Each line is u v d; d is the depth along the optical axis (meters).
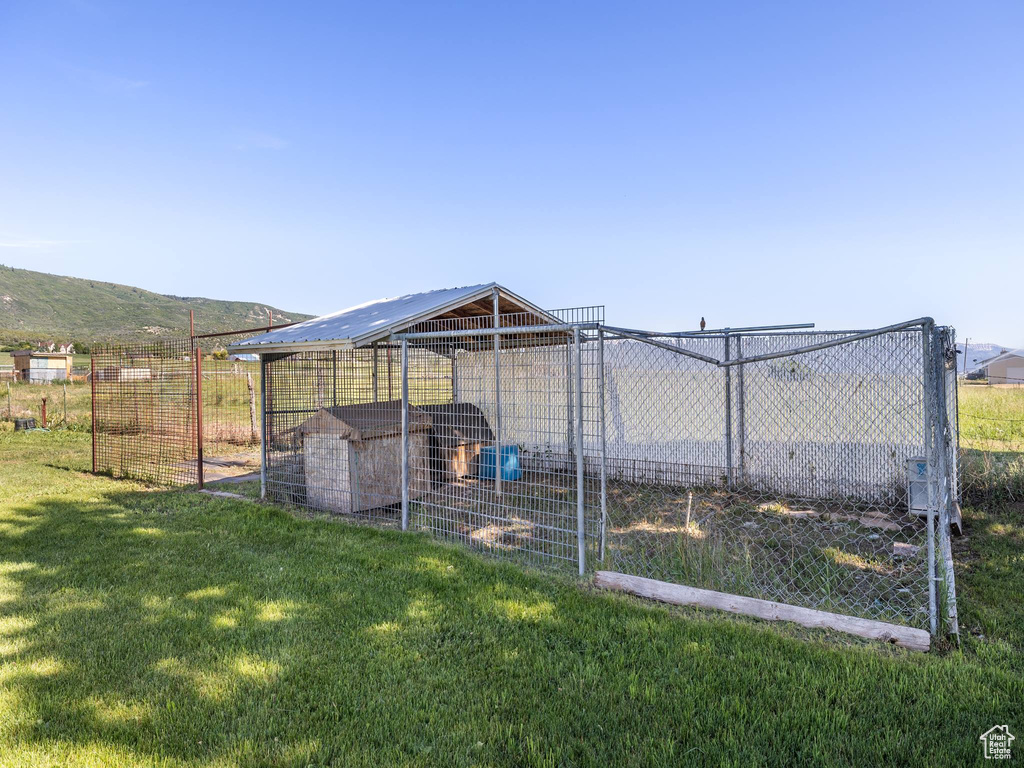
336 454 7.65
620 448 9.49
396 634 3.99
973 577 4.82
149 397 10.27
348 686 3.34
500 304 8.51
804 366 8.09
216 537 6.36
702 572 4.94
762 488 8.43
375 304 9.67
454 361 10.41
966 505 7.12
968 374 33.31
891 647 3.72
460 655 3.70
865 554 5.55
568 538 6.21
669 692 3.25
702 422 8.82
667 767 2.62
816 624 4.02
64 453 12.66
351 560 5.54
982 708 3.01
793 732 2.86
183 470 9.59
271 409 8.73
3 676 3.43
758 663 3.52
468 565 5.36
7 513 7.45
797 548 5.77
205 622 4.18
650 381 9.22
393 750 2.78
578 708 3.10
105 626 4.11
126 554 5.75
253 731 2.92
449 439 8.71
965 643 3.72
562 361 8.16
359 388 10.36
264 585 4.90
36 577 5.10
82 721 3.00
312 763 2.70
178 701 3.19
